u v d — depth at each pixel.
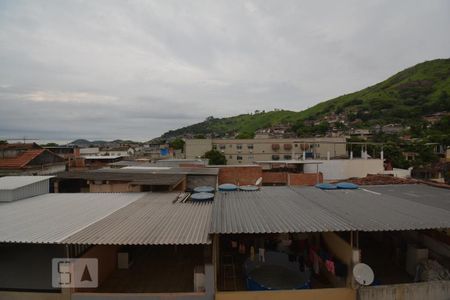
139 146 96.31
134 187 15.59
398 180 19.03
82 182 17.84
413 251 10.62
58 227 8.98
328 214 10.05
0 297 8.15
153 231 8.59
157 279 10.48
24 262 9.04
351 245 8.74
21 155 29.55
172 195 14.02
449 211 10.50
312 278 10.55
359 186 16.55
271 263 11.09
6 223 9.41
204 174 19.31
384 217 9.65
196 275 8.61
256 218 9.61
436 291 8.26
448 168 37.16
